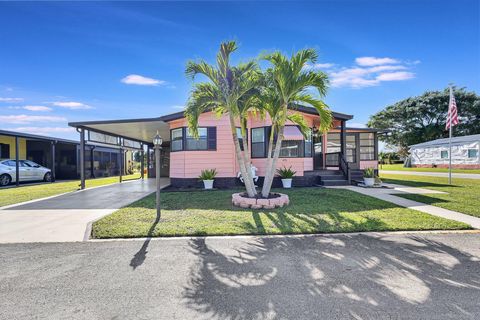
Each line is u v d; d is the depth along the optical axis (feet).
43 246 15.99
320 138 58.29
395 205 27.09
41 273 12.32
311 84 26.09
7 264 13.38
